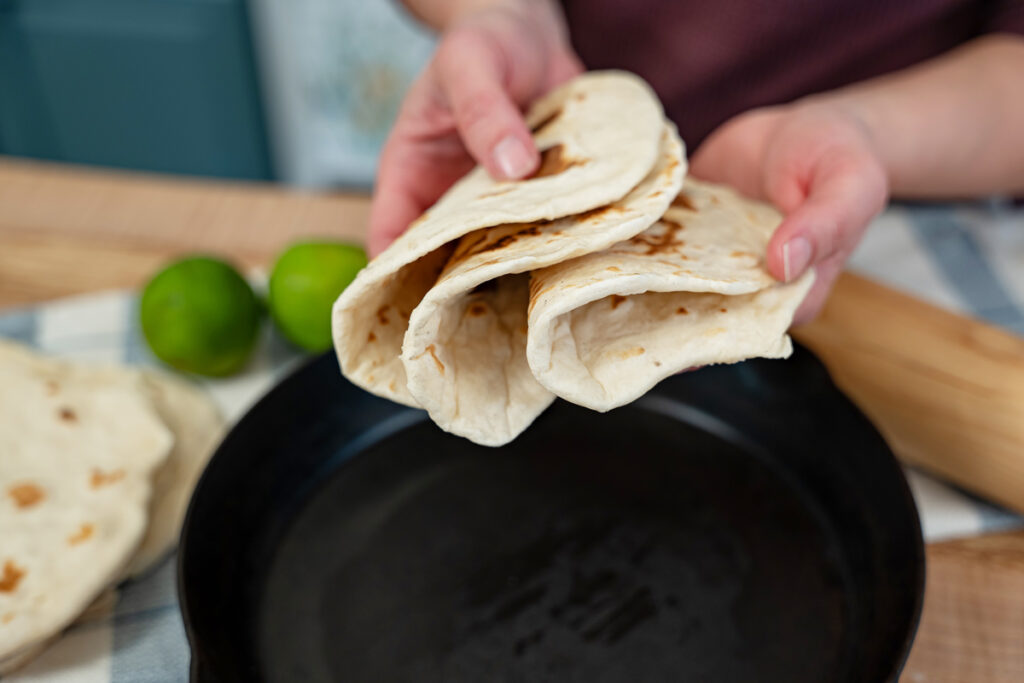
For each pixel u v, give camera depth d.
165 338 0.57
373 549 0.51
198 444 0.57
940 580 0.52
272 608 0.49
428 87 0.57
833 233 0.47
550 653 0.47
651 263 0.43
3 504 0.52
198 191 0.73
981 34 0.70
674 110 0.73
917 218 0.69
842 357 0.56
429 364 0.42
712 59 0.70
